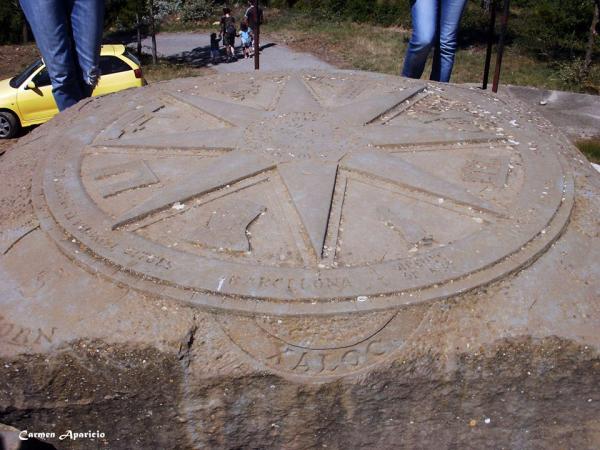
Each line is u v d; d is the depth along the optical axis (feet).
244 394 9.05
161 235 10.84
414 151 13.67
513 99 17.46
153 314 9.35
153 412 9.44
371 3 68.54
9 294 9.94
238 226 10.99
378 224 11.07
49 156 13.60
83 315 9.45
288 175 12.34
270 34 62.64
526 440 9.78
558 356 9.10
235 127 14.64
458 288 9.51
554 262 10.28
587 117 29.76
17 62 52.54
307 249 10.40
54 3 16.63
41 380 9.32
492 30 20.33
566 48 53.52
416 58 20.15
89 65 18.03
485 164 13.12
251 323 9.18
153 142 13.88
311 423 9.27
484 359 9.05
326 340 8.98
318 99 16.67
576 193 12.16
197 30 68.03
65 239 10.76
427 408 9.34
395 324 9.15
